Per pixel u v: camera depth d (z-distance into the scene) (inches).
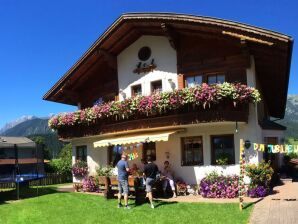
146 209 644.1
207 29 778.2
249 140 766.5
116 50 946.7
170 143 844.0
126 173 666.8
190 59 843.4
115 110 866.8
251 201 666.8
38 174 963.3
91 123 931.3
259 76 920.9
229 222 529.3
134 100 831.7
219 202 681.0
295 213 555.5
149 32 902.4
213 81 820.6
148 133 841.5
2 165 913.5
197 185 802.8
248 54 767.1
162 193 796.0
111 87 968.3
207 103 741.9
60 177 1430.9
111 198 778.2
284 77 904.9
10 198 864.9
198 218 562.3
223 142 791.1
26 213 665.0
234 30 736.3
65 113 985.5
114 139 866.1
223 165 780.0
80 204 729.6
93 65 983.6
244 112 751.7
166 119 794.8
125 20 864.3
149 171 657.6
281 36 696.4
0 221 611.2
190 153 822.5
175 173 830.5
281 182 899.4
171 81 861.8
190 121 764.6
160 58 886.4
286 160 1138.0
